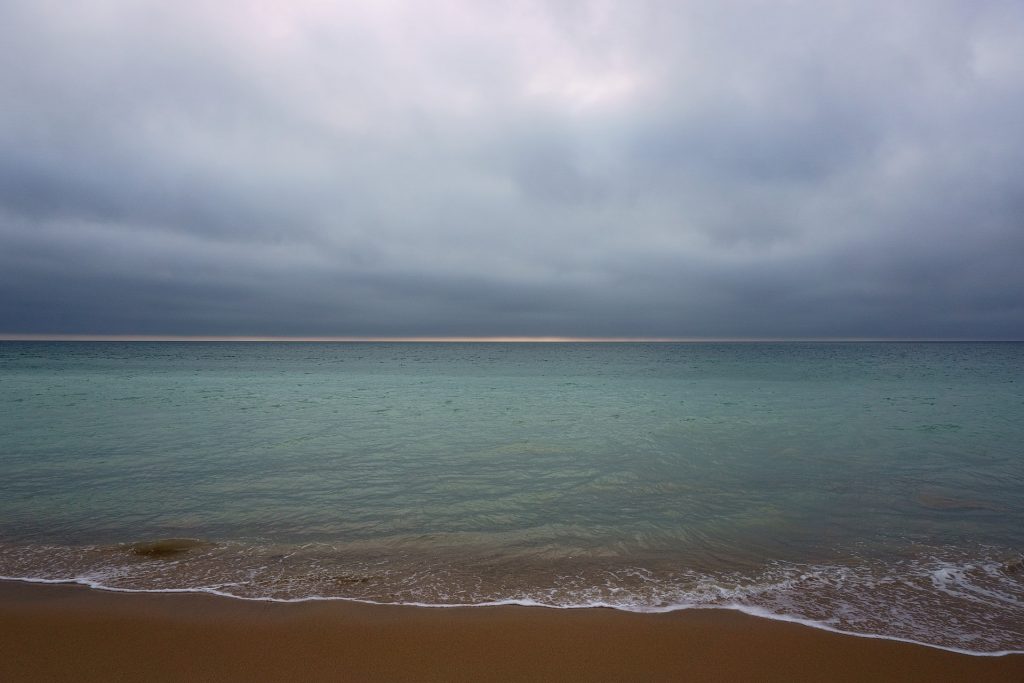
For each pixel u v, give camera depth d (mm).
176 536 7418
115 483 10188
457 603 5469
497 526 7879
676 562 6574
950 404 23906
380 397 27828
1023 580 6086
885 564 6520
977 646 4707
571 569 6355
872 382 37938
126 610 5250
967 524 7965
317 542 7215
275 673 4281
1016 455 12836
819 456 12750
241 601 5469
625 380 41188
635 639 4805
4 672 4242
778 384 36312
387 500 9172
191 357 92562
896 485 10133
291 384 36781
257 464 11836
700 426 17531
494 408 22766
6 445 13953
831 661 4480
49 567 6309
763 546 7102
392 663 4426
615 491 9758
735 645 4711
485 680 4227
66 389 30828
